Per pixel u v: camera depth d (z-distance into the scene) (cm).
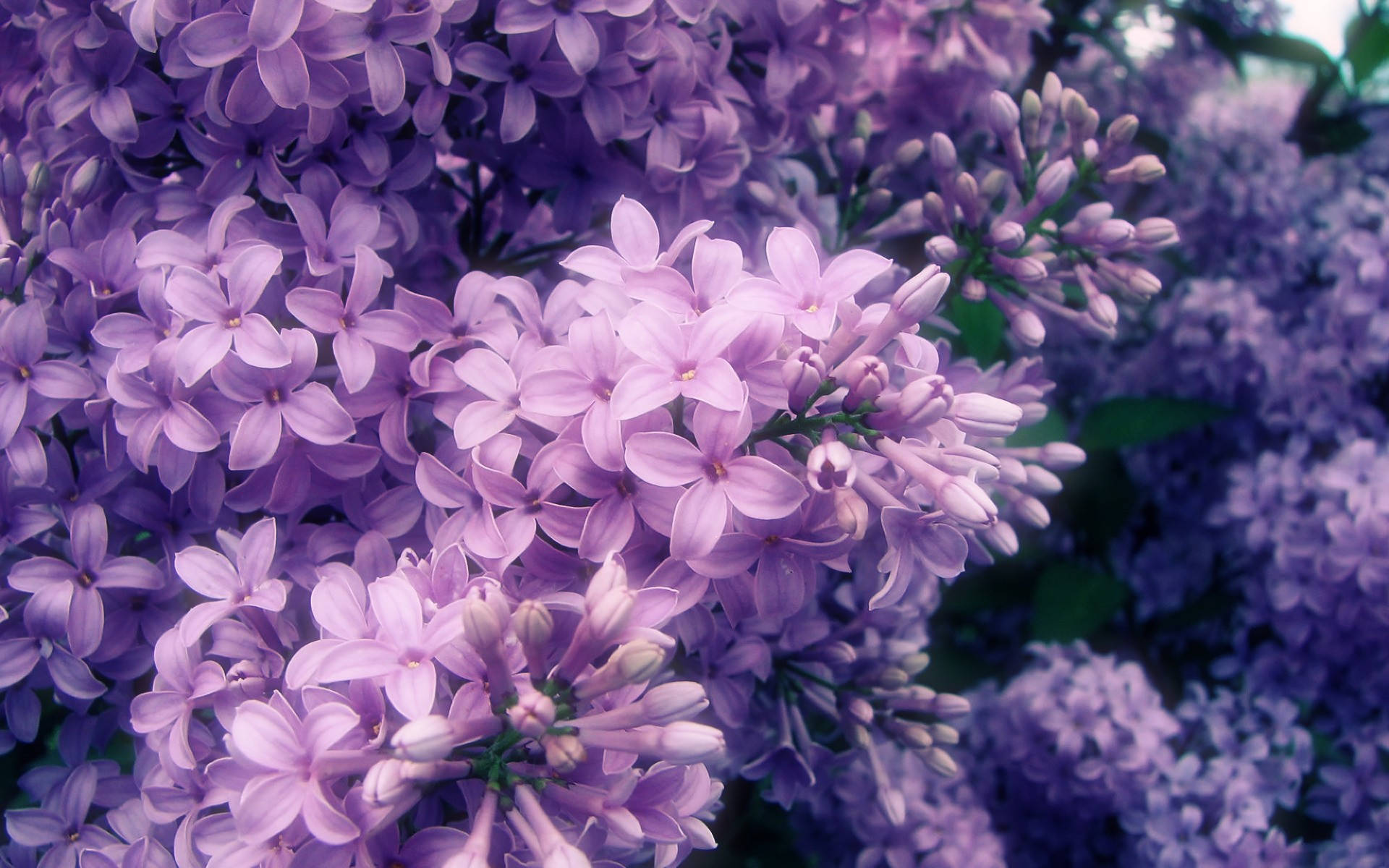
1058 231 31
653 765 24
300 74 26
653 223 26
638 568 25
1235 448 39
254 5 26
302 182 28
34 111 29
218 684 25
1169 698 39
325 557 27
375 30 27
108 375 26
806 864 34
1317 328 37
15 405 26
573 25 28
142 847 25
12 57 30
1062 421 36
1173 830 33
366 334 26
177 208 28
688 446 24
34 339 26
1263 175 40
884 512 24
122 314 27
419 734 22
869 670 30
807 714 31
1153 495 40
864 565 29
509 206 30
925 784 34
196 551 26
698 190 30
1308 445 36
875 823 33
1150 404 37
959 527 26
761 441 24
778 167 32
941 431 25
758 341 24
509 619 24
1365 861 33
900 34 35
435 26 27
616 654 23
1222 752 34
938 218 31
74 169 28
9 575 26
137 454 26
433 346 27
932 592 31
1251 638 37
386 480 27
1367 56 42
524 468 26
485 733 23
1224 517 37
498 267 31
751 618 27
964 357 33
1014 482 28
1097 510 39
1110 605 37
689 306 25
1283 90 50
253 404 26
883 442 24
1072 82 41
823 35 32
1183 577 39
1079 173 31
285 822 23
